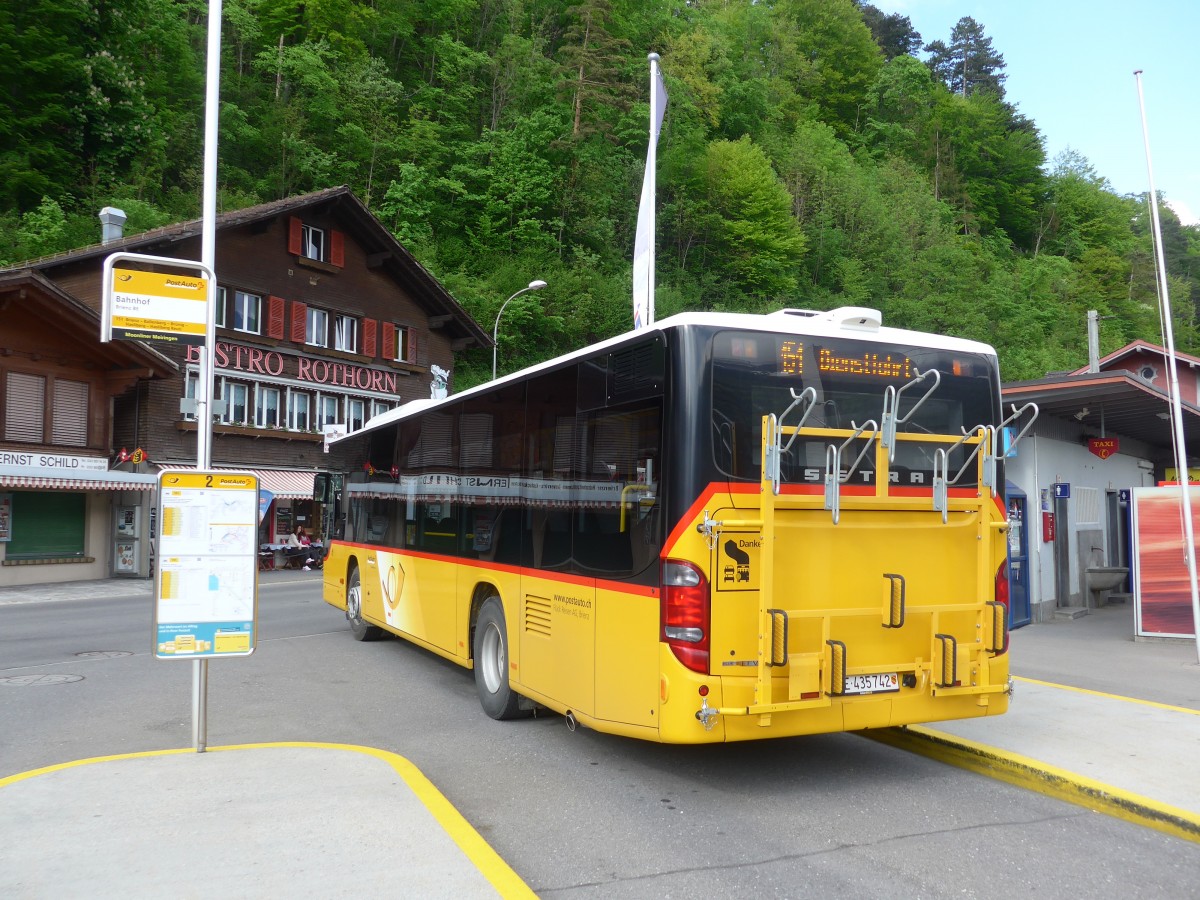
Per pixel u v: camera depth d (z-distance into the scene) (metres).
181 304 6.55
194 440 29.00
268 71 54.78
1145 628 12.85
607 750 7.15
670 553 5.60
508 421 8.03
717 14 86.62
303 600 19.38
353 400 35.22
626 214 60.06
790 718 5.64
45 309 23.89
